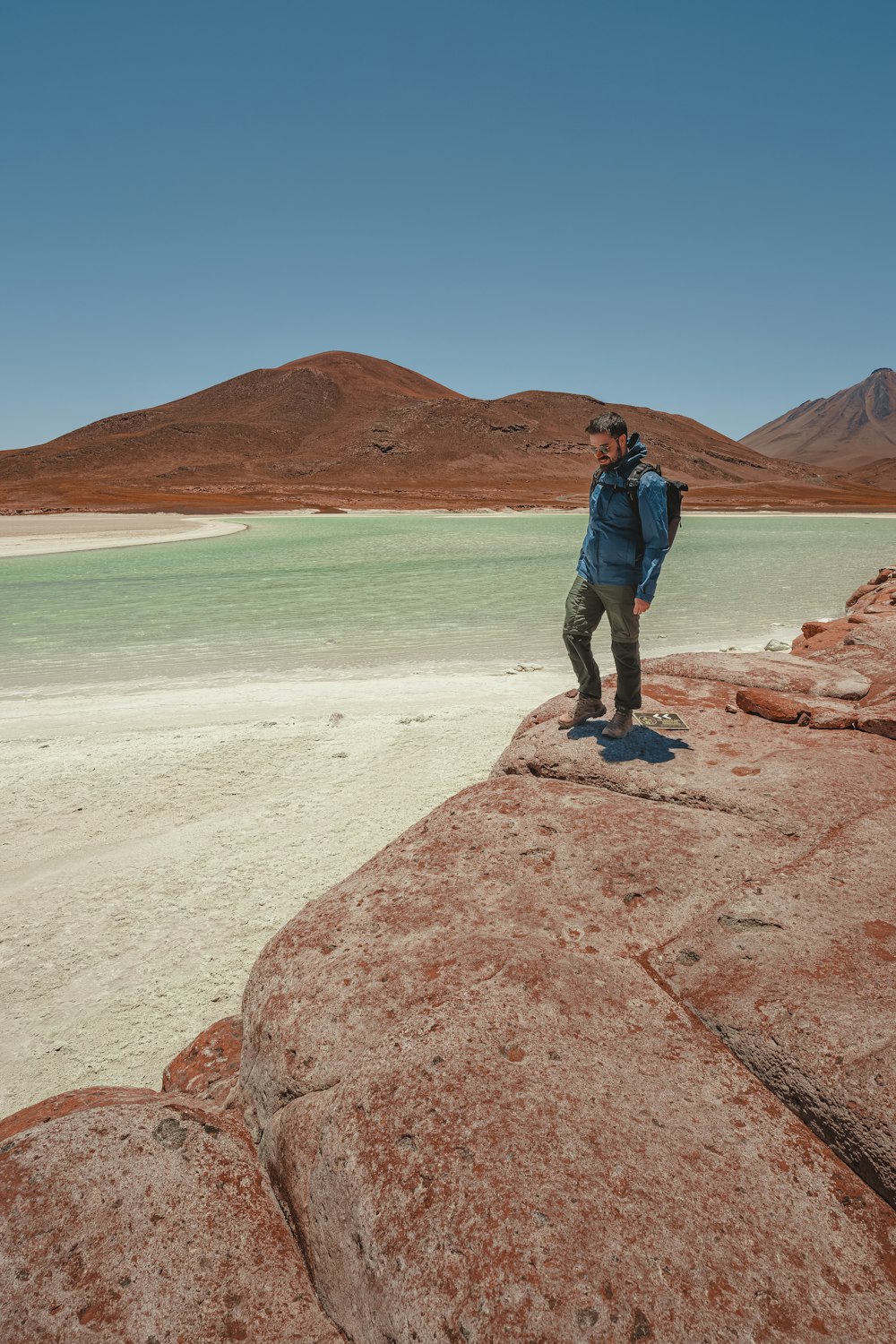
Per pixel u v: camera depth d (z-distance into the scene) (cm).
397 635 1381
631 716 424
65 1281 193
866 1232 179
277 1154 230
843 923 259
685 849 318
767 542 3809
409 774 701
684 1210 179
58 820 621
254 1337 189
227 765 729
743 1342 156
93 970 438
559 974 254
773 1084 213
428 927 289
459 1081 213
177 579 2298
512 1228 176
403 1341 172
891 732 422
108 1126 237
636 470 368
